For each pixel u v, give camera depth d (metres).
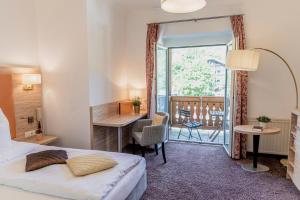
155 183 2.93
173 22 4.27
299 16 3.58
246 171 3.28
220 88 6.11
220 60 6.04
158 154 4.07
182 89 6.36
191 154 4.06
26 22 3.39
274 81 3.77
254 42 3.80
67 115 3.60
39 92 3.62
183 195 2.63
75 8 3.35
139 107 4.34
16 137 3.18
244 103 3.80
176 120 6.26
